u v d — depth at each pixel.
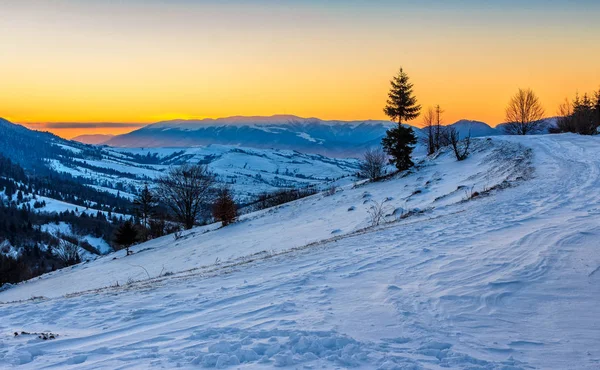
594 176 19.00
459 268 8.45
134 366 4.87
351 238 13.93
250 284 8.96
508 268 8.09
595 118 64.88
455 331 5.66
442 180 30.77
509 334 5.55
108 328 6.75
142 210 51.03
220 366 4.75
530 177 21.28
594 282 7.06
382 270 8.98
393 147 41.53
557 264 8.01
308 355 4.93
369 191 34.28
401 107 42.12
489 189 20.31
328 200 34.41
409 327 5.81
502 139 40.03
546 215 12.83
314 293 7.73
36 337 6.41
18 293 26.25
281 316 6.53
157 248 32.84
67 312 8.12
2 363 5.19
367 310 6.57
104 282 22.95
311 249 13.28
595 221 11.04
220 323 6.44
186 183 50.03
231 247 24.78
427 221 14.94
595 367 4.64
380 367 4.62
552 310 6.23
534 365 4.70
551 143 33.25
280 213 34.19
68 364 5.09
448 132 54.06
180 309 7.48
